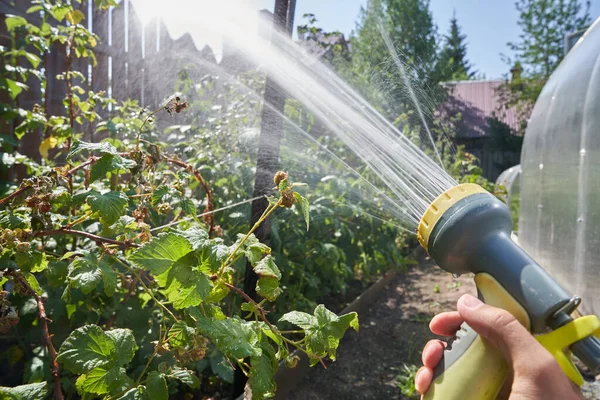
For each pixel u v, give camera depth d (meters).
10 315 1.03
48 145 2.37
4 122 3.24
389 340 3.42
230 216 2.70
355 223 4.05
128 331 1.03
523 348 0.92
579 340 0.92
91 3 4.11
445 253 1.05
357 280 4.54
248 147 3.32
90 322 1.95
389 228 4.41
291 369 2.63
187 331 1.13
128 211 1.55
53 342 1.90
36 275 1.97
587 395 2.72
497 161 18.31
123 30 4.42
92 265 1.08
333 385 2.73
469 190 1.08
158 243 1.01
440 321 1.32
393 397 2.65
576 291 3.59
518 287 0.98
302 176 3.45
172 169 2.73
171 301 1.01
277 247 2.93
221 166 3.07
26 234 1.12
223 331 1.00
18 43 3.04
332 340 1.15
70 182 1.30
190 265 1.02
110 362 0.96
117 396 1.03
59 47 3.60
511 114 23.03
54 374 0.96
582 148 3.46
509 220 1.07
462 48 26.36
